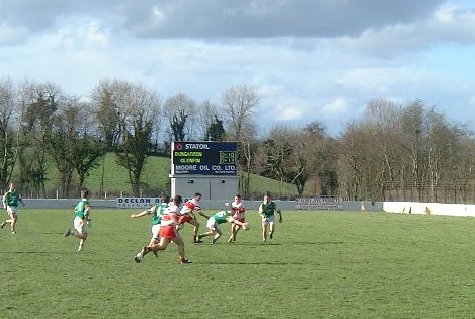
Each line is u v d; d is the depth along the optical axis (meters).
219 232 35.47
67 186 101.38
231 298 17.72
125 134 112.19
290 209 90.50
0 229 44.97
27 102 107.50
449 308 16.59
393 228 49.69
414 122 112.69
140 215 27.59
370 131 113.62
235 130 124.38
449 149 110.19
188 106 137.00
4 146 102.75
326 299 17.72
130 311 15.81
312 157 119.94
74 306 16.34
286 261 26.62
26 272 22.50
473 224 55.72
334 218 66.00
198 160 86.06
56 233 41.22
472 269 24.38
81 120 110.62
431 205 80.94
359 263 26.11
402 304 17.09
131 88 114.94
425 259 27.77
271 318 15.22
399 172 110.38
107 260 26.33
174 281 20.72
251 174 129.00
